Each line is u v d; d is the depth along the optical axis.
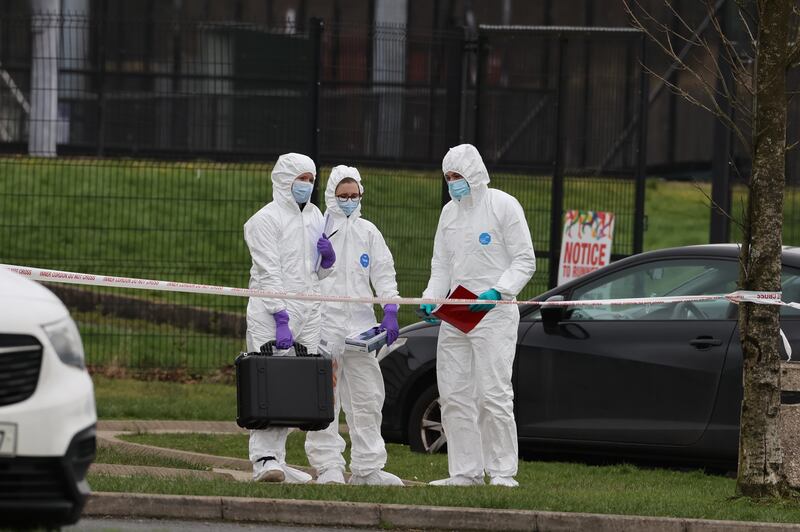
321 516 30.70
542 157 70.44
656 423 41.06
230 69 67.12
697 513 32.03
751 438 35.00
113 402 53.62
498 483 37.03
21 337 23.61
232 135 68.06
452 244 37.94
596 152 70.25
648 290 42.03
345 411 38.72
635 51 61.34
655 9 87.75
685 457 40.81
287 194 36.94
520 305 43.84
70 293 70.44
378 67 63.81
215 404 54.41
